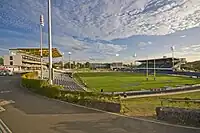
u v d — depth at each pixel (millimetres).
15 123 10953
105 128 9828
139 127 9867
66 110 14164
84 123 10789
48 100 18672
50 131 9500
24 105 16250
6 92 24453
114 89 38219
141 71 112875
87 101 15891
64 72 87938
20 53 101938
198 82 52125
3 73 54938
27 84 28234
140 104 18000
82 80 58000
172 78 66750
